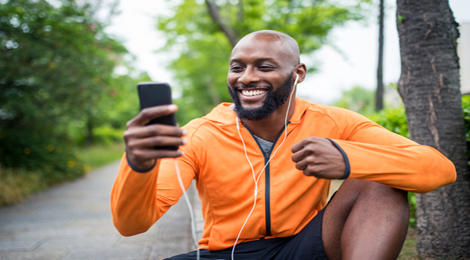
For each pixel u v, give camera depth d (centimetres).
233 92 145
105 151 1930
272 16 957
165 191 127
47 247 338
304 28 917
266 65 137
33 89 761
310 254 133
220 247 144
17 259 305
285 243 144
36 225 429
